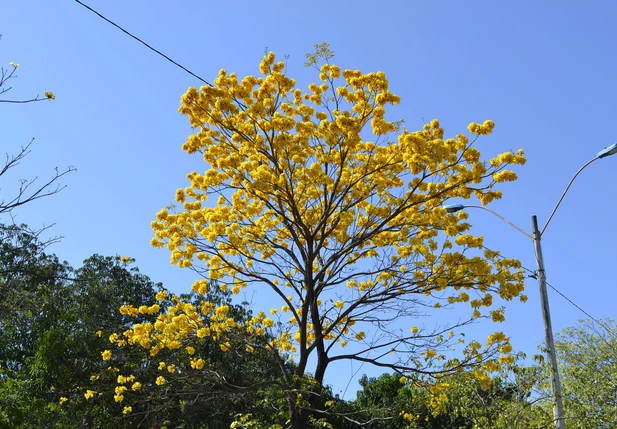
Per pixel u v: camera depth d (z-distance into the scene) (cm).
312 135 1109
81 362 1662
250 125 1085
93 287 2048
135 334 1099
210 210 1141
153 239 1137
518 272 1098
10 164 650
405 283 1118
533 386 1327
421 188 1088
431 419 1535
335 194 1130
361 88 1065
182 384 1197
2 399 1192
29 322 1548
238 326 1150
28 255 874
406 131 1070
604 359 1866
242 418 1073
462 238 1088
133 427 1683
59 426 1295
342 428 1408
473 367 1118
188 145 1112
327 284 1127
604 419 1672
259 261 1135
